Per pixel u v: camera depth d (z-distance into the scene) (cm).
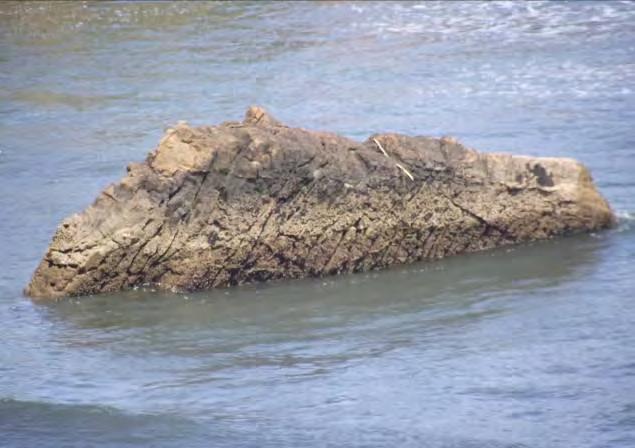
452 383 4766
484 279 5875
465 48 10769
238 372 4941
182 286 5819
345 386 4775
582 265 5984
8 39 11338
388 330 5316
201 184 5850
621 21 11512
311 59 10544
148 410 4625
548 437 4344
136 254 5788
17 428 4541
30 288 5794
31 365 5041
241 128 6006
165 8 12438
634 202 6794
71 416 4606
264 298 5738
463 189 6184
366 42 11075
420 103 9169
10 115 9188
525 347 5062
